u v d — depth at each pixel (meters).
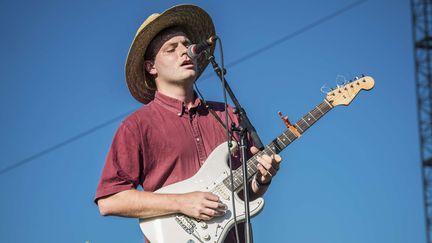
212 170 4.92
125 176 4.86
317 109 5.20
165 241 4.73
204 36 5.68
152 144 4.96
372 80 5.29
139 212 4.75
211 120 5.18
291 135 5.10
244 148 4.73
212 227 4.76
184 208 4.71
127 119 5.03
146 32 5.31
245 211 4.57
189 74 5.16
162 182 4.93
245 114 4.88
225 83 4.94
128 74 5.46
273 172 4.91
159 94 5.19
